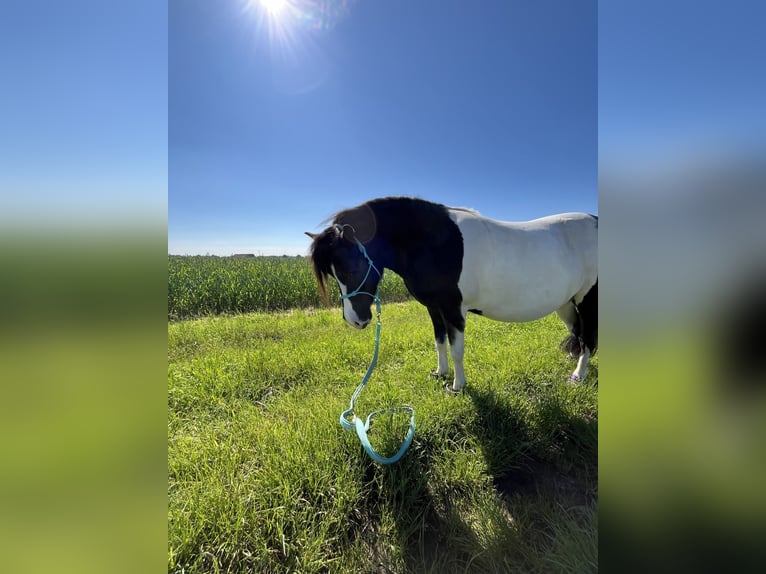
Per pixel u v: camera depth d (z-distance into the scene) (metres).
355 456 1.88
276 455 1.85
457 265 2.65
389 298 9.39
